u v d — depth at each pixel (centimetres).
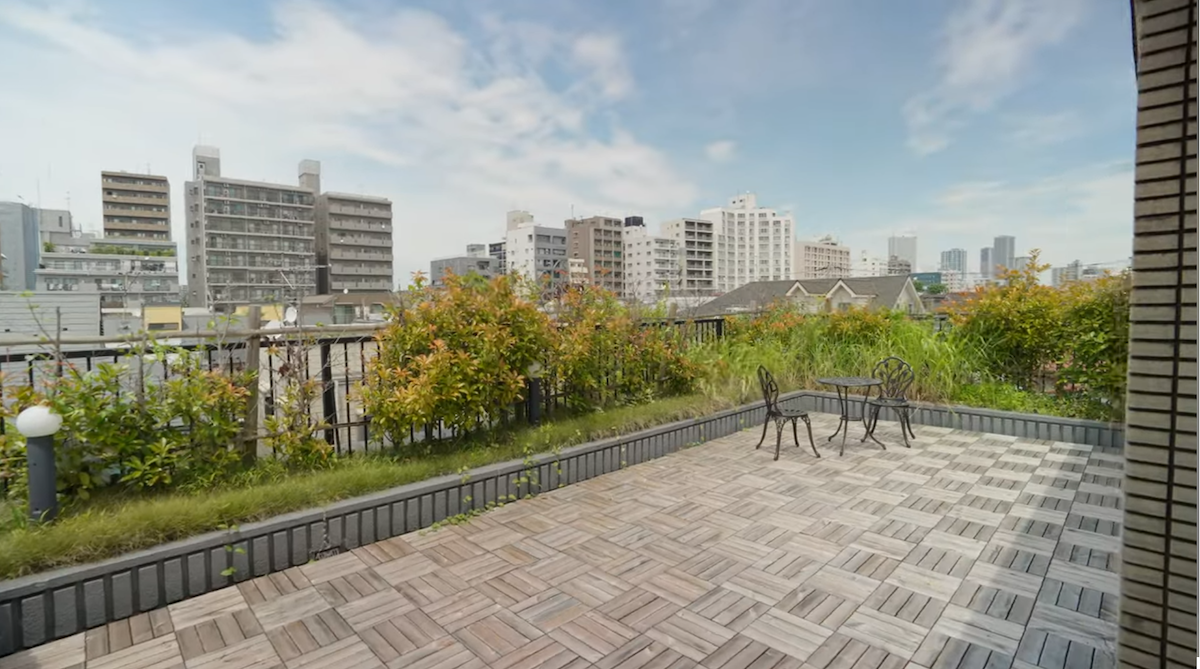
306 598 286
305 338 393
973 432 630
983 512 399
